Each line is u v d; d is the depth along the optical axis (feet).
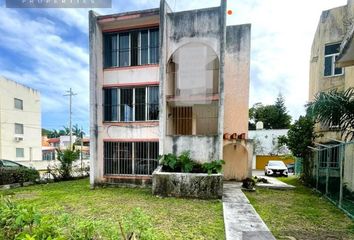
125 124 38.19
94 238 9.79
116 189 35.68
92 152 37.52
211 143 33.83
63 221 10.05
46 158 117.08
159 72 35.81
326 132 36.88
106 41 39.45
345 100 24.03
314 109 25.35
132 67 38.09
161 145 35.12
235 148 44.39
